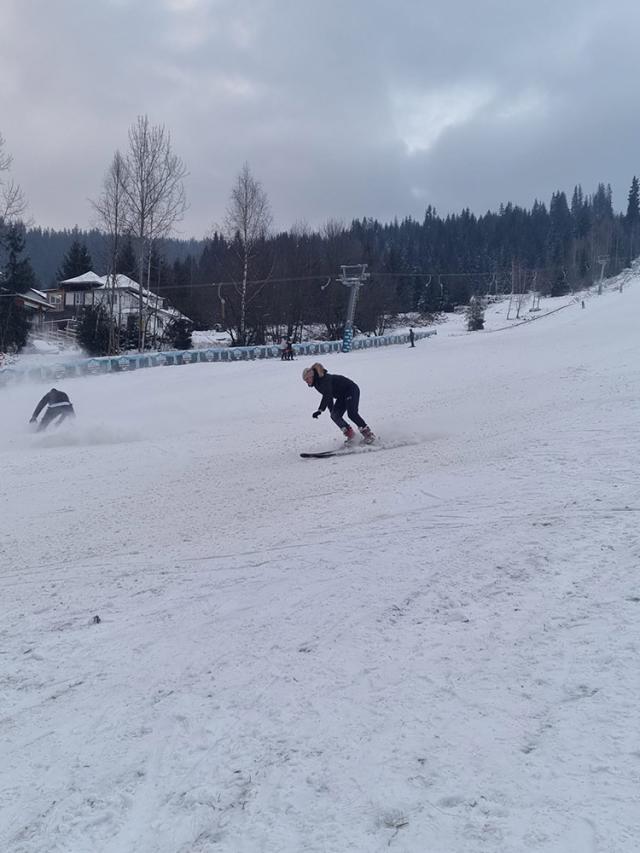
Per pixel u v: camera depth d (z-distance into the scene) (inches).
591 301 3334.2
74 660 172.9
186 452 503.5
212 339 2566.4
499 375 916.6
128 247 2269.9
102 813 115.6
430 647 160.1
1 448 562.3
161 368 1406.3
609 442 372.5
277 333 2591.0
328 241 2974.9
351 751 124.2
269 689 149.4
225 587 215.9
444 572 207.3
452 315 4274.1
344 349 1988.2
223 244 2480.3
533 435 429.1
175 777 123.2
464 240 6727.4
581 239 5777.6
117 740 136.1
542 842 97.7
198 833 108.7
